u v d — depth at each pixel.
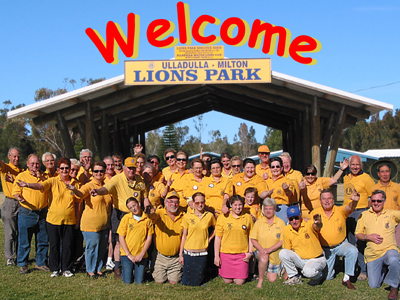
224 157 7.22
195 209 5.85
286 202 6.47
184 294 5.25
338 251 5.80
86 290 5.34
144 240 5.76
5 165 6.66
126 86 12.09
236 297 5.12
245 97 16.05
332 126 13.71
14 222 6.63
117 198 6.09
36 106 11.21
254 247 6.08
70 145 12.79
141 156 6.58
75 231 6.14
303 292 5.30
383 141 55.59
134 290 5.40
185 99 16.88
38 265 6.36
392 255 5.24
